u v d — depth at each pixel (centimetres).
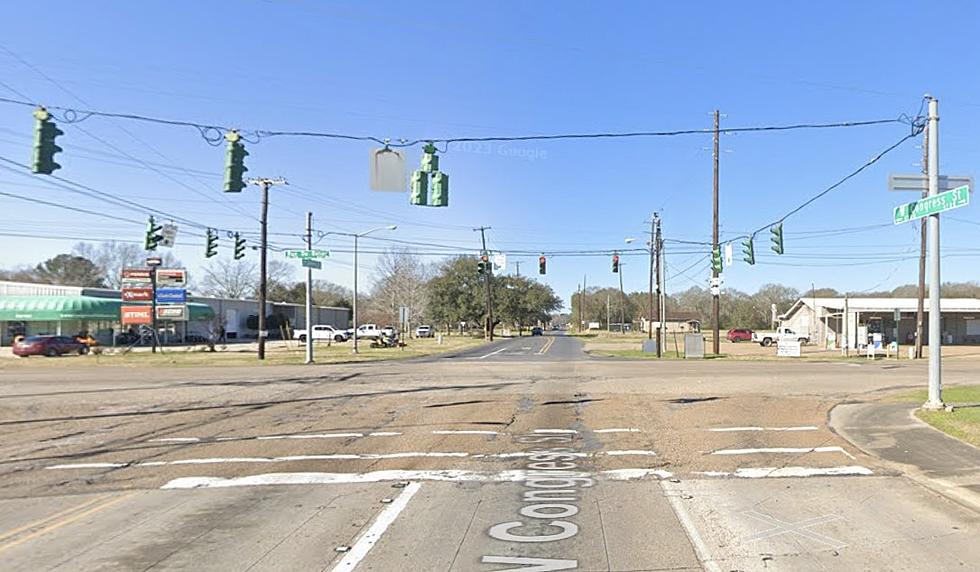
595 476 965
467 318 10725
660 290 5459
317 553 631
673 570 586
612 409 1667
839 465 1028
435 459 1090
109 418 1559
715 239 4378
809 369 3078
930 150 1502
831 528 710
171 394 2036
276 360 4009
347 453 1141
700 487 896
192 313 6881
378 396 1958
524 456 1113
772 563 602
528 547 646
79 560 613
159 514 769
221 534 691
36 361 4022
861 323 6569
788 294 11838
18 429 1405
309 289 3800
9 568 593
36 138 1567
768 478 948
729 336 8394
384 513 773
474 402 1809
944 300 7031
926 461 1038
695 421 1477
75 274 10325
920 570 584
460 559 614
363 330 8819
